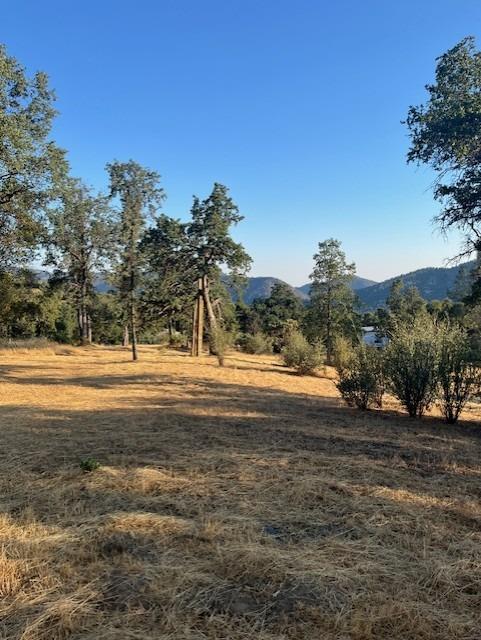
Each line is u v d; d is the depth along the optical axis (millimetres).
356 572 2871
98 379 17469
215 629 2332
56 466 5176
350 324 33812
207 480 4637
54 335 40531
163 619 2396
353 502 4043
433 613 2480
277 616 2436
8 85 13867
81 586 2684
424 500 4141
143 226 28453
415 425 8656
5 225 15859
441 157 12359
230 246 33000
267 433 7207
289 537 3367
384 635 2316
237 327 48656
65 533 3373
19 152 13492
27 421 8266
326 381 20969
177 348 41656
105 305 49250
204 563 2951
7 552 3062
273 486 4457
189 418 8648
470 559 3057
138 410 9727
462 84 11766
